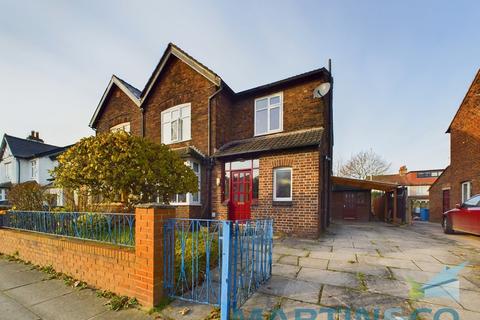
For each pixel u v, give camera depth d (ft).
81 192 20.20
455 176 42.57
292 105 32.40
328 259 17.95
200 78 36.35
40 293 12.73
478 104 35.94
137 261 11.38
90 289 13.06
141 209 11.41
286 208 28.30
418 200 93.50
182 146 37.14
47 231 18.22
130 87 47.62
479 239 26.86
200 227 12.17
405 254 19.36
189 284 12.66
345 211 54.65
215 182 33.55
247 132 36.35
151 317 10.14
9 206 27.81
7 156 81.66
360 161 119.24
